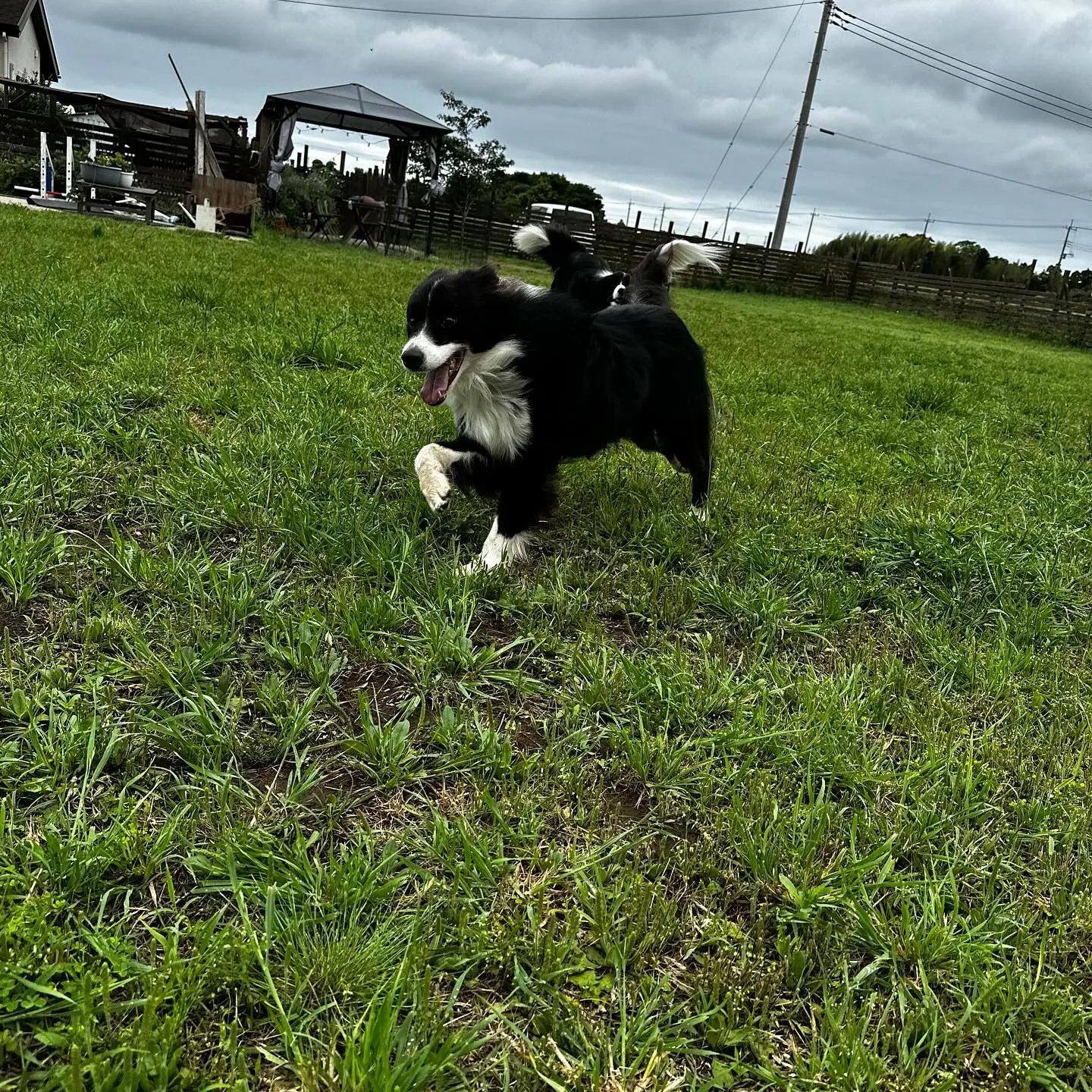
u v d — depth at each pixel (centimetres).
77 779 229
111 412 484
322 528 387
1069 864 241
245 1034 170
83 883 195
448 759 254
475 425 392
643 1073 171
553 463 404
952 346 2028
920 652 362
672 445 483
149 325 709
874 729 300
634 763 262
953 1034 185
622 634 352
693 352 476
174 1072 157
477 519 430
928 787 267
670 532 440
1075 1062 186
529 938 197
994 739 298
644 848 233
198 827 218
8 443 416
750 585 396
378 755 251
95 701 254
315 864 208
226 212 2055
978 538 464
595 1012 185
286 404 553
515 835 226
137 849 203
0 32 2914
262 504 406
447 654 305
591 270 484
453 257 2523
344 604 321
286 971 179
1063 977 202
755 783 257
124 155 2442
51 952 175
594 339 400
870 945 208
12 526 353
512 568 387
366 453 485
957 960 204
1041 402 1112
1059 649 377
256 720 262
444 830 222
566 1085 167
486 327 376
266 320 809
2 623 294
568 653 321
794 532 470
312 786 239
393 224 2514
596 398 404
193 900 198
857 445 695
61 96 2184
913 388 1005
